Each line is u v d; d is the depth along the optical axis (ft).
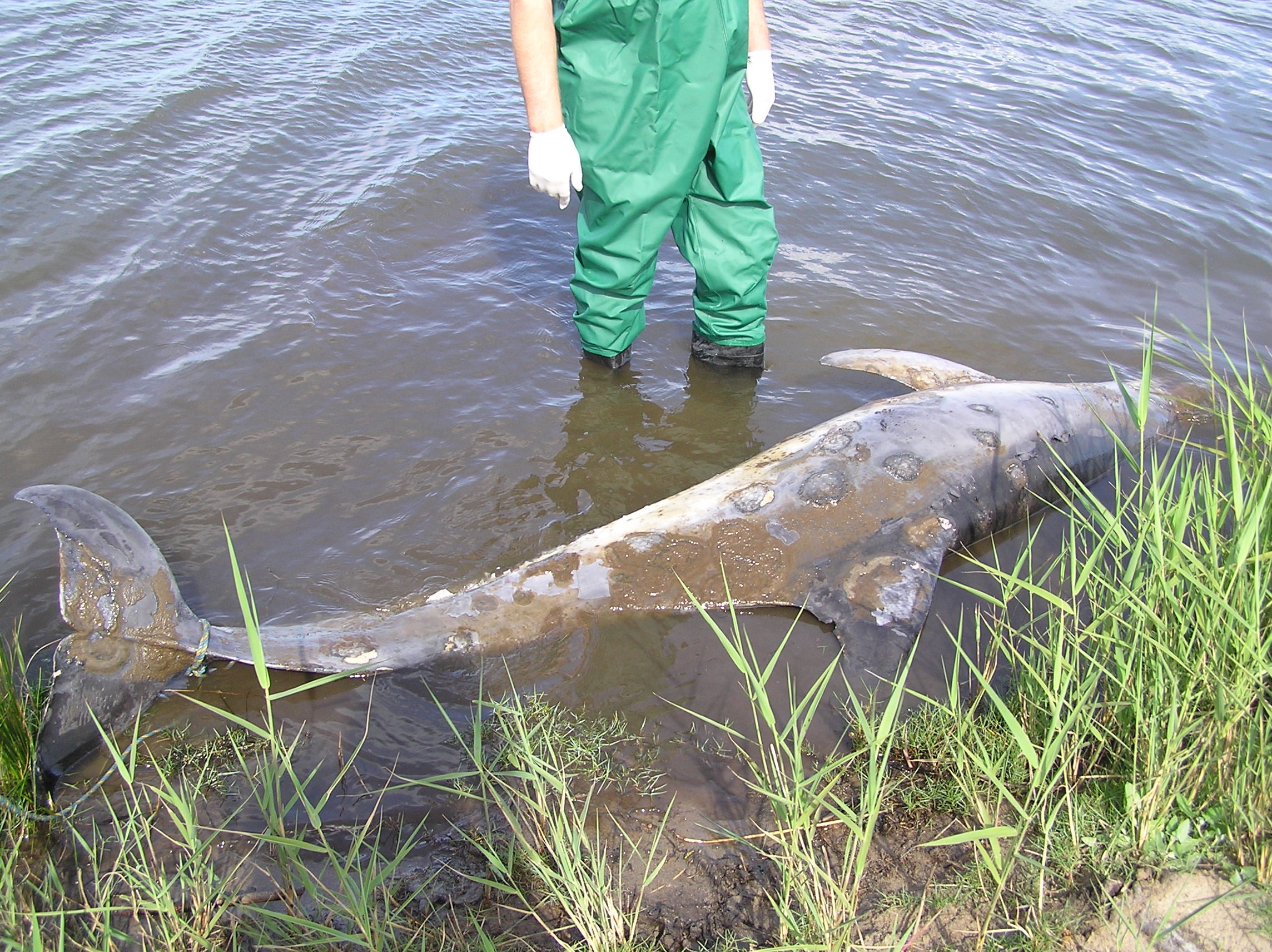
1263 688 9.01
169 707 11.08
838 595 13.03
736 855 9.60
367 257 19.95
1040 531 14.64
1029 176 24.72
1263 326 19.81
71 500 11.55
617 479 15.02
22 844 9.41
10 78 24.62
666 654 12.19
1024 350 18.70
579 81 14.46
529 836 9.76
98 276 18.49
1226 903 8.42
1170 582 9.86
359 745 10.74
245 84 25.75
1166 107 28.89
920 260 21.30
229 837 9.68
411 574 13.11
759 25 16.83
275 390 16.31
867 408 15.42
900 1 35.73
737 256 16.35
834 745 10.95
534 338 18.21
